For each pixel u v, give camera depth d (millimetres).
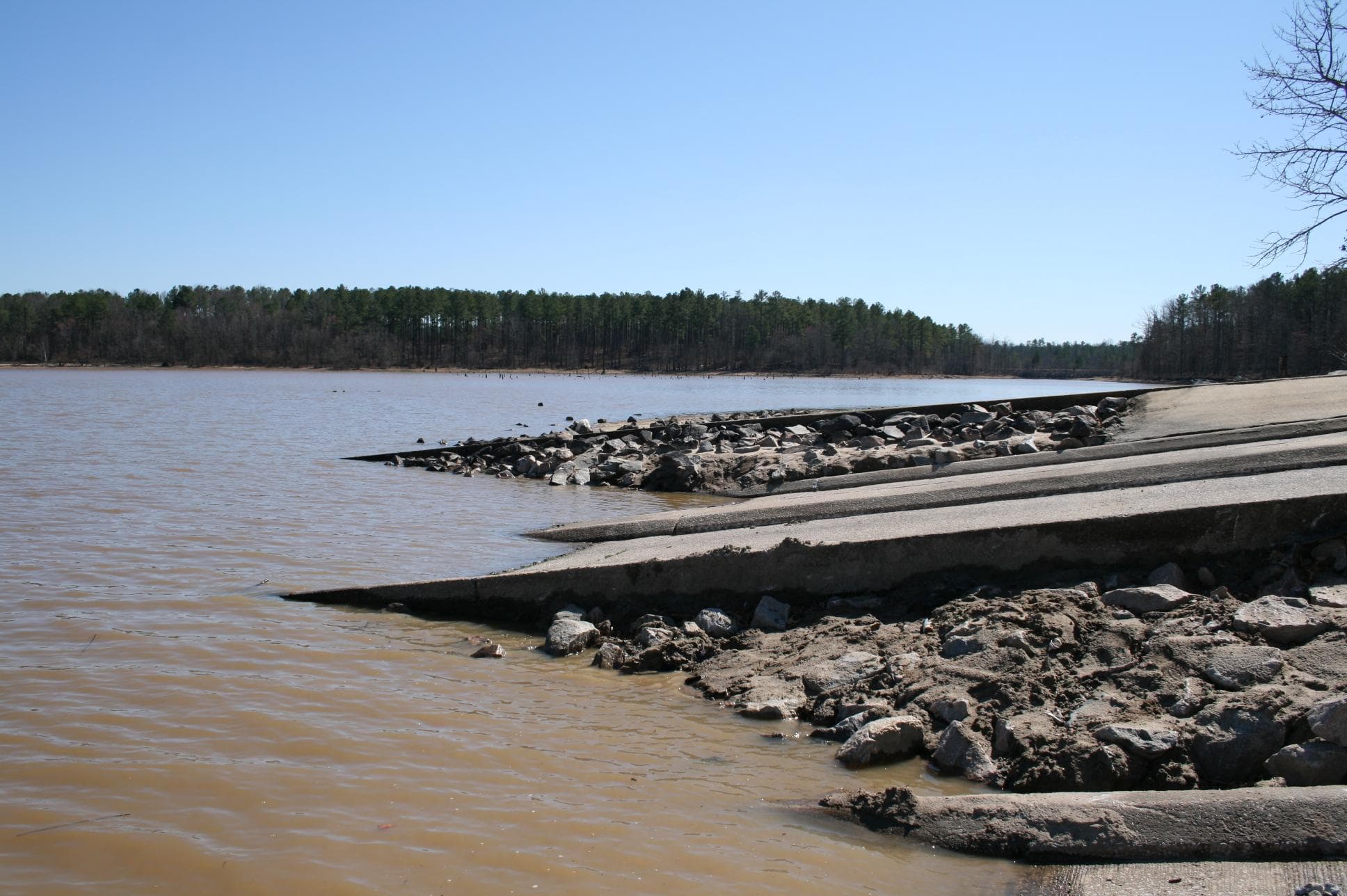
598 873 5477
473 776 6734
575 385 96000
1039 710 7160
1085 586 9016
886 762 7102
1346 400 17547
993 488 12516
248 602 11250
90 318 135375
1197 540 9070
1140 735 6414
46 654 9055
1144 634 7852
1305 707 6258
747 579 10461
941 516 11031
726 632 9984
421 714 7941
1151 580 8984
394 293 153750
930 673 7949
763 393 80062
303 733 7383
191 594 11477
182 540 14508
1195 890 4984
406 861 5570
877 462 19516
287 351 144625
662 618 10398
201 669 8820
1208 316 103688
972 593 9477
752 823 6156
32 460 24172
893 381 137125
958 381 143750
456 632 10648
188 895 5195
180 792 6363
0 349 131750
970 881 5449
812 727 7824
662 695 8664
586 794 6512
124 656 9086
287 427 38156
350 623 10750
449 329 156375
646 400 65250
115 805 6164
